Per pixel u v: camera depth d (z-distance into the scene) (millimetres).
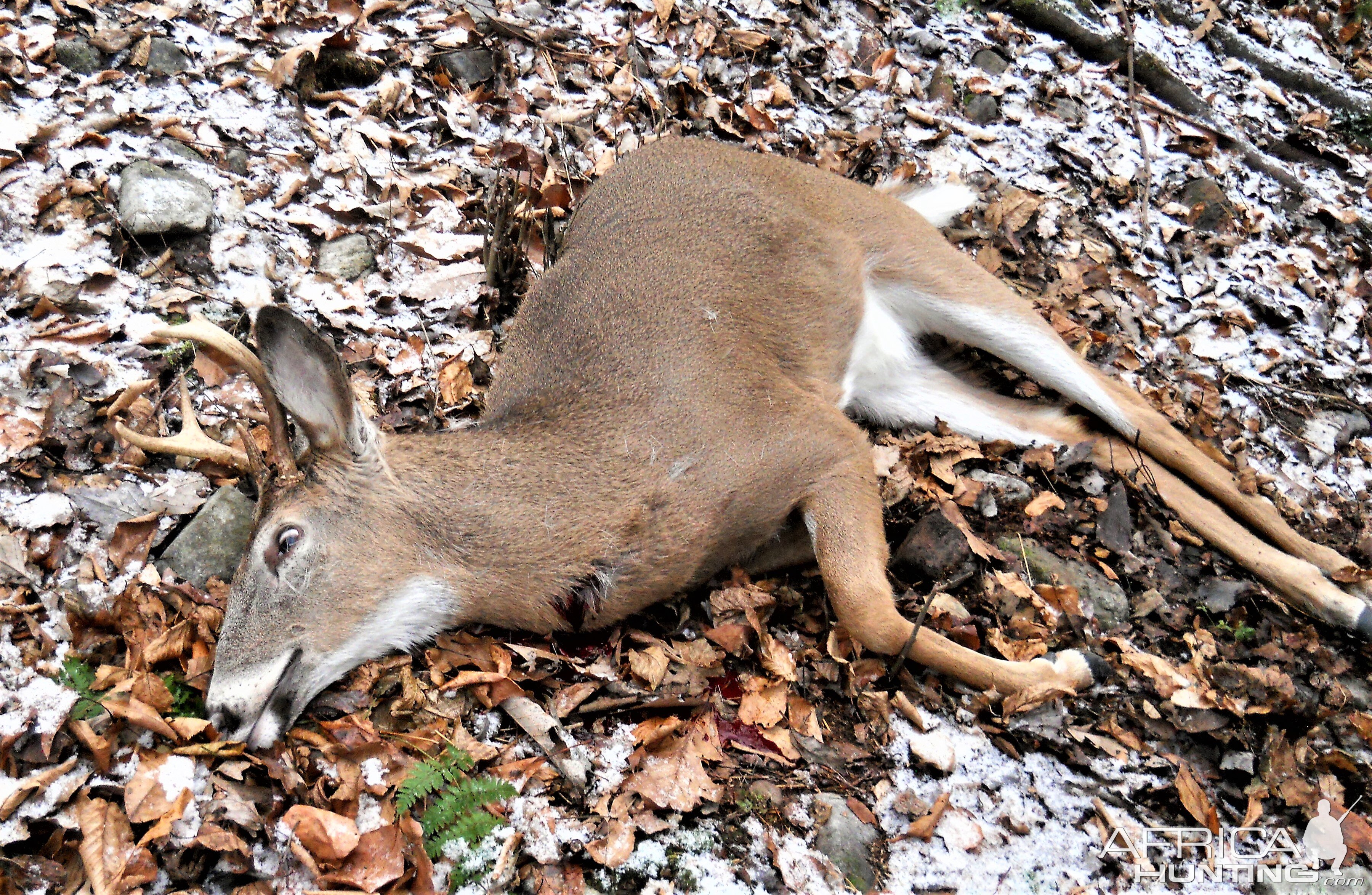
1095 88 3660
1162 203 3336
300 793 2166
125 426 2447
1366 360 3117
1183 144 3516
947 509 2613
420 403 2648
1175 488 2709
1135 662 2465
